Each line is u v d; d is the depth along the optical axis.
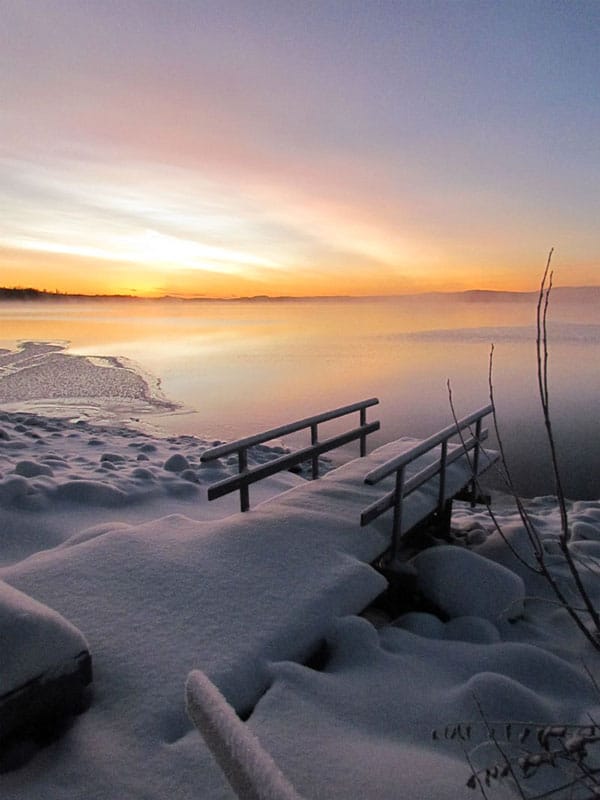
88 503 6.22
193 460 9.75
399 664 3.12
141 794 2.05
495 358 38.00
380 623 4.04
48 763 2.21
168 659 2.77
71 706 2.44
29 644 2.33
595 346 45.91
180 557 3.70
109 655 2.78
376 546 4.30
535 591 4.91
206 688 1.31
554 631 4.16
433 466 5.42
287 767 2.21
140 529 4.15
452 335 62.19
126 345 50.31
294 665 2.87
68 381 26.62
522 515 1.66
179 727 2.41
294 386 25.94
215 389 24.94
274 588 3.43
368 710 2.68
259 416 19.19
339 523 4.40
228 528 4.14
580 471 13.42
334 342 53.97
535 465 13.97
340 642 3.23
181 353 42.62
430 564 4.41
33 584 3.34
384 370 32.06
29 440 10.74
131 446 11.05
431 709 2.71
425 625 3.84
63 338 59.22
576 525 6.41
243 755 1.09
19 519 5.48
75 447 10.59
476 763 2.38
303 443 15.45
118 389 24.66
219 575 3.51
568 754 1.82
